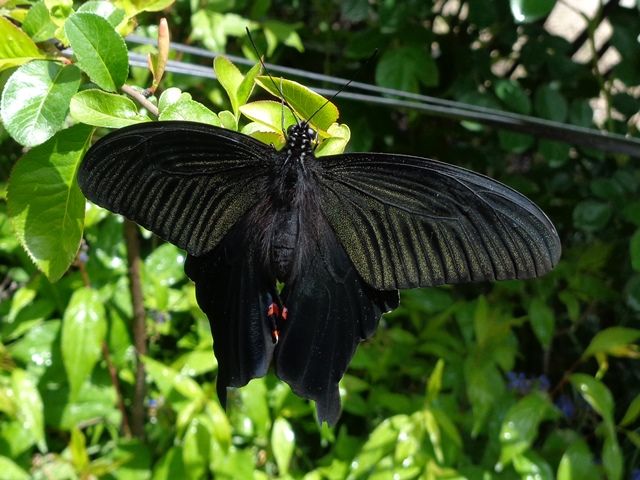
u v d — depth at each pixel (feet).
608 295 1.40
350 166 0.62
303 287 0.63
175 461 1.17
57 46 0.68
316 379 0.63
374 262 0.63
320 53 1.52
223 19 1.31
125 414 1.24
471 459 1.29
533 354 1.50
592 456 1.20
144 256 1.39
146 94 0.68
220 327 0.62
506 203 0.58
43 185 0.66
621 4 1.48
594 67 1.42
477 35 1.42
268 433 1.25
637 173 1.41
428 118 1.48
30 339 1.21
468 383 1.25
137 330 1.20
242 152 0.61
